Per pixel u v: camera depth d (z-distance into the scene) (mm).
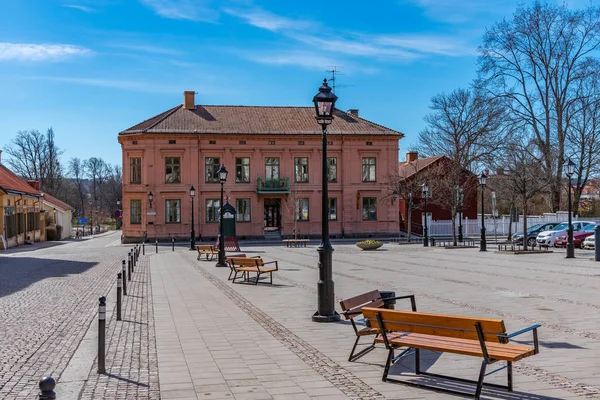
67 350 9391
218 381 7508
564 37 46500
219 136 53219
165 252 38031
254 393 6957
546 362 8164
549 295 14938
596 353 8664
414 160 69750
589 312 12281
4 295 16219
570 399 6504
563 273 20562
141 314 12938
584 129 48375
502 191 57250
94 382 7508
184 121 54312
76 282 19688
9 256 35312
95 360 8711
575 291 15664
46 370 8117
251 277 20688
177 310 13453
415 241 47719
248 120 55969
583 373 7582
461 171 49844
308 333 10539
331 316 11680
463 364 8188
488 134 56062
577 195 49812
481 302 13812
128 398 6809
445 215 61719
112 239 66250
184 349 9383
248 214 54344
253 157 54188
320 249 11789
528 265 24062
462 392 6812
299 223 54875
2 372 7980
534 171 44469
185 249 41844
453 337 6930
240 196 54000
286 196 54688
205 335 10500
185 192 52906
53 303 14672
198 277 21203
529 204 64188
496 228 52875
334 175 55562
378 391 6961
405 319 7219
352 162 55438
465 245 40812
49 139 81875
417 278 19422
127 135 52750
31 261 30516
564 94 47594
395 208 56125
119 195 129375
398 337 7652
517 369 7824
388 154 56000
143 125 54438
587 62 46375
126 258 32344
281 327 11141
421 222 60344
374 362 8367
